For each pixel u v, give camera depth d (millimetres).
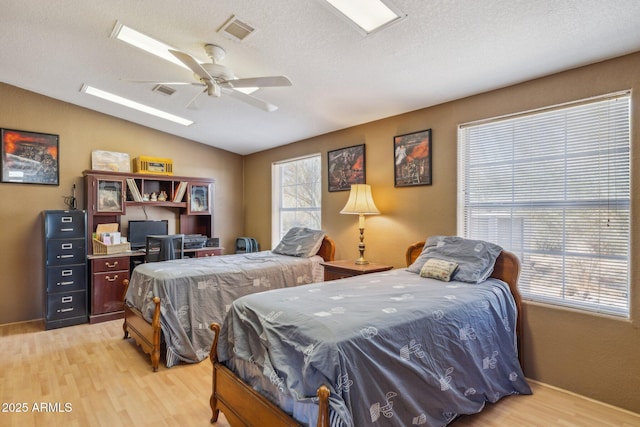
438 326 1875
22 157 3973
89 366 2811
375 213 3525
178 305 2916
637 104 2166
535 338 2559
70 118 4281
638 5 1765
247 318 1952
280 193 5340
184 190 4906
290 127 4332
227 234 5754
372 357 1544
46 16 2477
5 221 3891
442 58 2441
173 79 3402
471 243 2758
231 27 2348
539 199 2643
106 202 4219
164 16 2330
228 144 5406
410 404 1633
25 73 3486
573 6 1808
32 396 2344
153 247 4105
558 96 2500
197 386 2504
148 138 4891
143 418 2111
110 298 4047
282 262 3646
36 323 3938
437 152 3225
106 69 3271
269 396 1714
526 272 2705
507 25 2018
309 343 1528
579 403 2270
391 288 2336
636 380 2152
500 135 2861
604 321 2275
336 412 1326
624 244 2266
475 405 2033
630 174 2201
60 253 3781
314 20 2203
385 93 3096
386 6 1951
